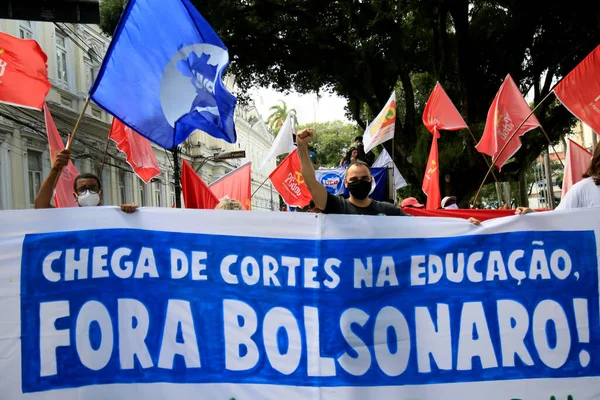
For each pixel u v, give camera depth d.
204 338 3.30
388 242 3.46
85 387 3.19
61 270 3.26
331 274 3.42
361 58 19.19
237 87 22.50
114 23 17.62
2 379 3.13
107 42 24.41
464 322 3.43
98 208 3.34
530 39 17.48
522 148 17.58
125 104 3.70
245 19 18.86
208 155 38.38
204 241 3.38
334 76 20.78
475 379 3.38
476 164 16.28
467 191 17.23
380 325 3.39
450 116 9.09
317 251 3.43
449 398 3.35
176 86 3.80
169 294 3.32
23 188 17.88
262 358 3.31
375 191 10.16
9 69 5.10
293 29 19.62
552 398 3.38
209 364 3.29
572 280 3.50
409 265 3.46
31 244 3.25
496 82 18.42
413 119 18.27
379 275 3.44
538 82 18.20
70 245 3.29
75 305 3.25
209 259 3.37
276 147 9.73
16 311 3.19
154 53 3.76
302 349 3.34
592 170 3.91
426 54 19.22
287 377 3.30
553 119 17.36
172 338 3.29
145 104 3.74
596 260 3.52
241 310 3.35
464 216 6.23
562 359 3.42
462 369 3.38
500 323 3.44
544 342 3.44
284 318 3.36
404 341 3.39
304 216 3.45
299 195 9.55
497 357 3.41
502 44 17.75
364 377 3.33
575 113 6.37
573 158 6.99
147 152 7.70
